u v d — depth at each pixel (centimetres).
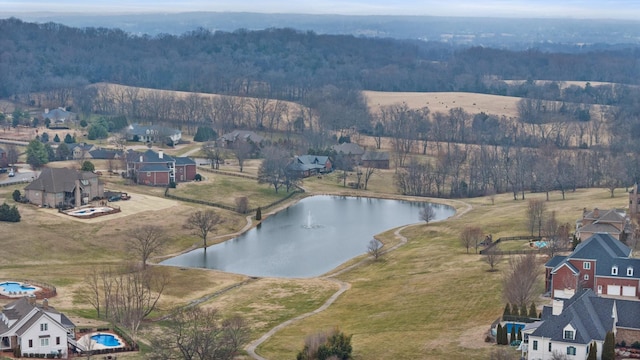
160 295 18762
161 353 13825
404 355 14350
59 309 17238
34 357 14238
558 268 16825
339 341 14288
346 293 19475
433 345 14788
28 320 14562
